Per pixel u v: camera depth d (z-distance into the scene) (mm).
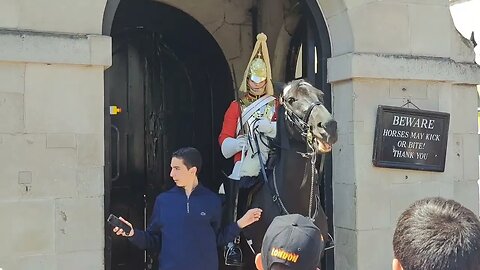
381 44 4605
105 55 3736
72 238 3654
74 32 3729
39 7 3652
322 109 3438
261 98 4406
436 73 4707
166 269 3568
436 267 1495
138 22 6340
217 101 6746
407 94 4676
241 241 4250
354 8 4523
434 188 4742
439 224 1547
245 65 6828
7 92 3555
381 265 4516
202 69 6688
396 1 4656
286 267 1891
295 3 6125
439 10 4801
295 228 1945
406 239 1562
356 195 4473
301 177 3793
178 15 6539
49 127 3633
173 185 6508
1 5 3574
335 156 4688
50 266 3600
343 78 4535
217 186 6656
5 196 3523
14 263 3523
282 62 6527
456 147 5105
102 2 3795
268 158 4152
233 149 4254
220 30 6723
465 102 5141
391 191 4586
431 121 4688
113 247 6020
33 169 3588
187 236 3592
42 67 3629
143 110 6375
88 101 3727
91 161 3719
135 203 6309
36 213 3582
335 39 4715
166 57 6523
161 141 6473
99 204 3729
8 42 3508
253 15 6758
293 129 3729
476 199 5203
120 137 6254
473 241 1510
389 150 4543
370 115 4547
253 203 4066
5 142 3539
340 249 4613
